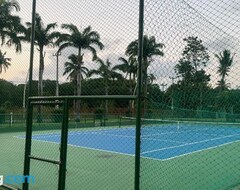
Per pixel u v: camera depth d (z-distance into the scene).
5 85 17.16
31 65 6.63
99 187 7.79
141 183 4.93
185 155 13.38
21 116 23.34
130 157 12.80
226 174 9.46
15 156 12.56
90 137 20.89
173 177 8.78
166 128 14.27
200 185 7.95
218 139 20.56
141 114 4.57
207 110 10.12
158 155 12.79
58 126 22.98
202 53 4.32
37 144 16.83
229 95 6.32
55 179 8.21
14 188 6.83
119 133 23.27
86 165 10.82
